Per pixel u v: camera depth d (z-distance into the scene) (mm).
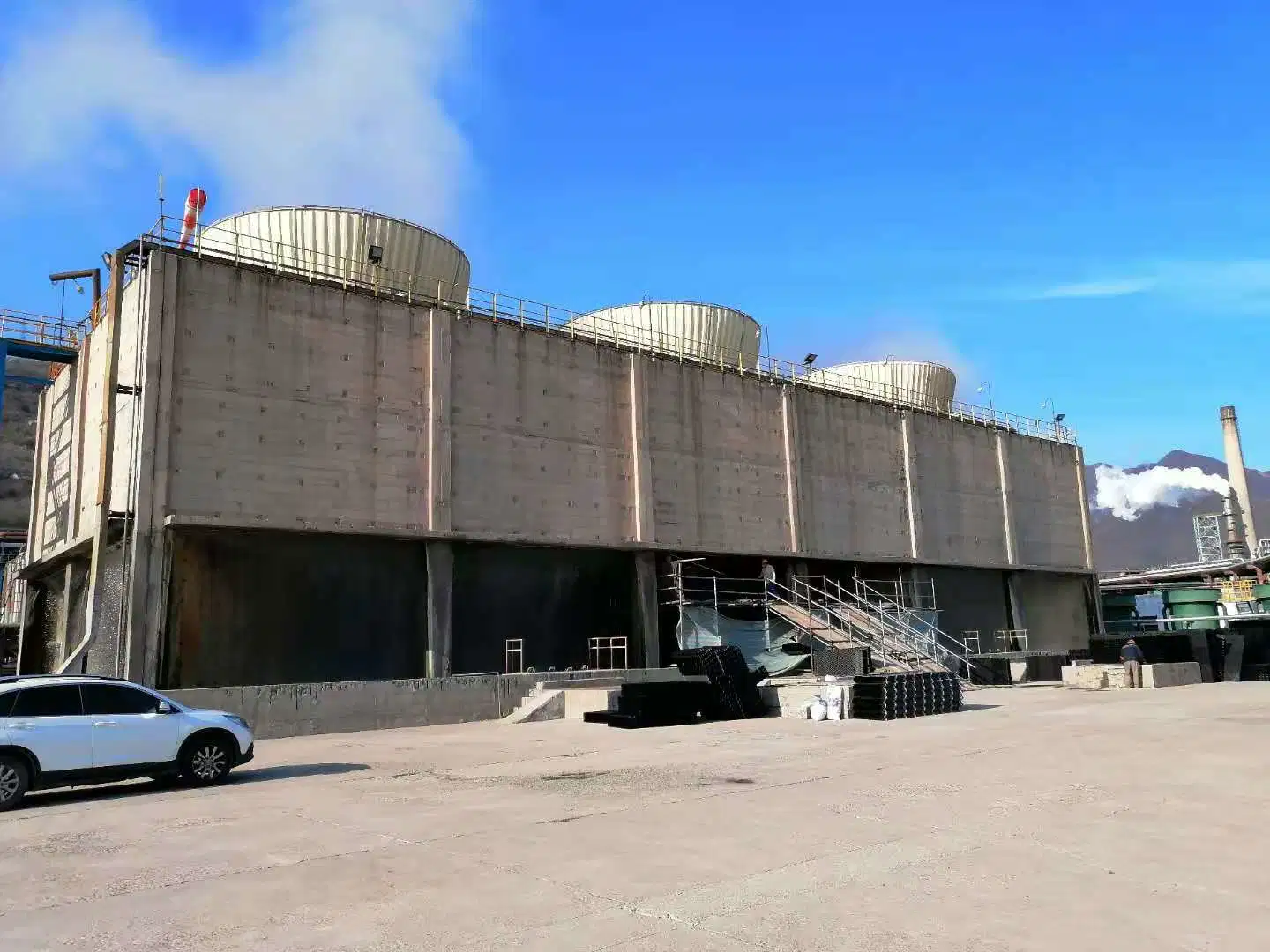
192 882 8266
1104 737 18031
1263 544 83062
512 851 9133
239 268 29156
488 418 33594
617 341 39781
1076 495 60938
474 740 22016
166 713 14766
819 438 45500
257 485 28297
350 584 30359
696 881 7777
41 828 11539
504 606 33812
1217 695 28500
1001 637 53594
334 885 8000
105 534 26562
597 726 24906
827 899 7184
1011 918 6641
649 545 37281
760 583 42719
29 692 13672
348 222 34344
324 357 30297
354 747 21078
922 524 49531
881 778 13484
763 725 23391
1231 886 7391
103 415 29188
